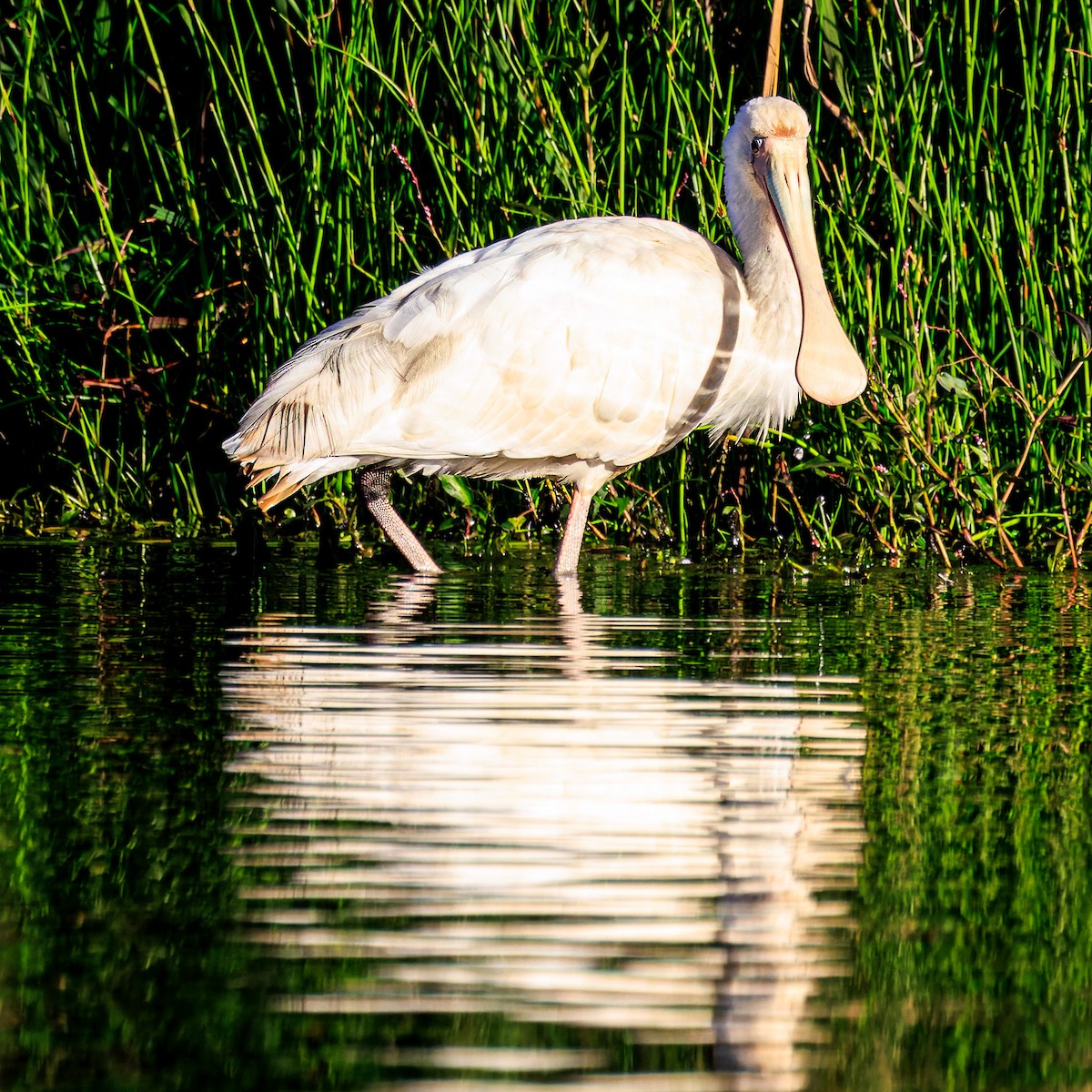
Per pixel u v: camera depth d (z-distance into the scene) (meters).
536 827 5.68
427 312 11.80
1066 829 5.83
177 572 12.17
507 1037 4.07
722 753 6.72
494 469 12.32
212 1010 4.21
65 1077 3.87
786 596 11.31
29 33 15.03
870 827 5.82
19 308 15.16
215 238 15.24
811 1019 4.24
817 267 12.17
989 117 14.00
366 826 5.68
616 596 11.18
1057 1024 4.23
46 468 16.23
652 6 14.38
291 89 15.30
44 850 5.41
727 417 12.73
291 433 11.66
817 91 14.13
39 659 8.60
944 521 13.71
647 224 12.46
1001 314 14.17
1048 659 8.94
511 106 14.09
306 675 8.19
